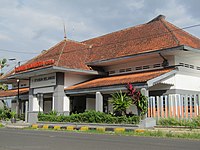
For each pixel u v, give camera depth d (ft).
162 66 74.23
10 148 33.88
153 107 63.62
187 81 74.13
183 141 41.52
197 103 58.70
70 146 35.37
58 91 83.97
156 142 39.83
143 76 70.49
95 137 48.29
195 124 55.72
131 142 39.78
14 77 98.17
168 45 70.74
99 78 87.92
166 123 60.03
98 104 74.95
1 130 67.56
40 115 83.10
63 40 105.29
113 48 89.71
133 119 62.39
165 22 86.63
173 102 61.67
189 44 71.67
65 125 74.28
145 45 78.28
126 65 83.61
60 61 84.79
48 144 37.63
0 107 111.65
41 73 87.61
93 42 106.01
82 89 79.51
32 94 93.91
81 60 90.99
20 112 109.70
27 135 52.29
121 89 69.82
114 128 62.49
